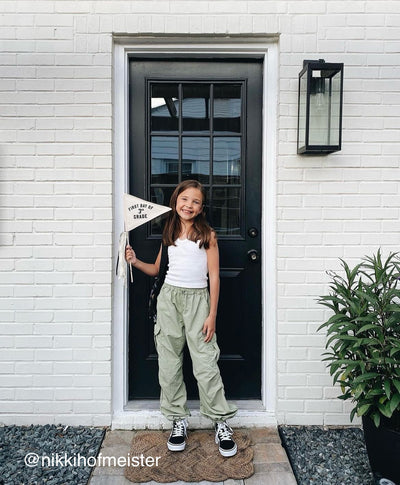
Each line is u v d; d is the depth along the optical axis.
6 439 2.89
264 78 3.09
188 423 3.05
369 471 2.61
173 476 2.54
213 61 3.12
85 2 2.95
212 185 3.18
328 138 2.87
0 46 2.96
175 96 3.16
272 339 3.14
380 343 2.43
